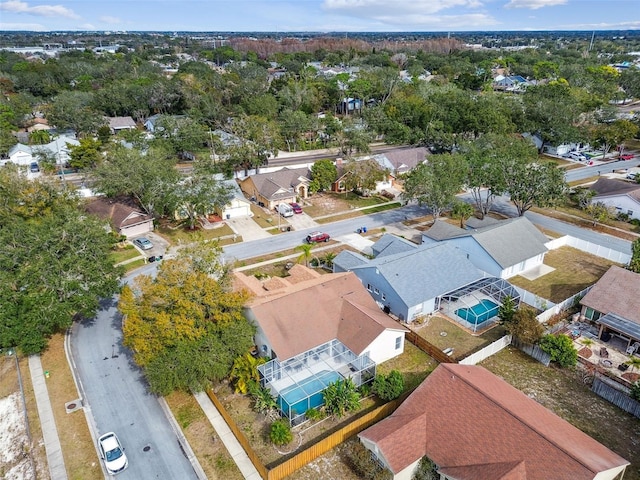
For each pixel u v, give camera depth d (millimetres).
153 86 124688
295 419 29078
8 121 105750
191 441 28375
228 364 30953
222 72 187375
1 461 27828
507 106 99688
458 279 43062
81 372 34719
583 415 30156
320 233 57938
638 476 25672
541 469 22219
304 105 122000
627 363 34656
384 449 24734
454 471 23859
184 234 59531
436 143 91750
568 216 65562
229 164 80250
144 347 29172
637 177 75562
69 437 28844
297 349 32531
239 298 31859
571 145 98250
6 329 33625
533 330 35906
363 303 38562
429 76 182375
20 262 36594
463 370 29203
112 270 39531
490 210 67812
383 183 77125
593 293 40219
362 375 32469
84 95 123438
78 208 55094
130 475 26141
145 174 59531
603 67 165625
